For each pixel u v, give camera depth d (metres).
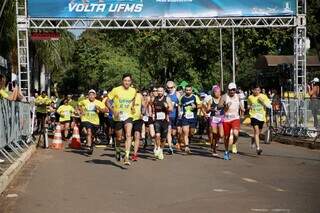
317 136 21.52
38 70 45.19
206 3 26.78
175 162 16.06
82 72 71.31
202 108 18.81
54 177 13.06
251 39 46.44
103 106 18.88
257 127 18.66
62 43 46.00
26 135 20.38
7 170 12.73
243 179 12.74
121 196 10.62
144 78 58.59
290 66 30.56
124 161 15.30
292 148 21.02
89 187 11.62
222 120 17.08
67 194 10.83
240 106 17.64
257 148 18.38
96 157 17.47
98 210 9.36
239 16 26.86
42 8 26.22
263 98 18.61
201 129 23.86
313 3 42.66
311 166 15.21
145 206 9.68
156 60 53.62
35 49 41.09
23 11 28.98
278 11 26.75
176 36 51.16
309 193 10.91
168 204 9.84
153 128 17.17
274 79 38.25
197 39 49.41
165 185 11.87
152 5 26.61
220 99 17.17
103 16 26.47
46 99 26.47
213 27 27.09
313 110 23.14
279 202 9.99
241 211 9.21
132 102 14.94
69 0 26.31
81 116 18.95
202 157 17.47
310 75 42.38
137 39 52.62
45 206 9.70
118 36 59.88
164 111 16.88
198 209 9.40
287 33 45.00
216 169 14.51
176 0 26.64
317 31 43.06
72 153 18.83
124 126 15.09
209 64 52.06
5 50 32.03
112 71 60.62
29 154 17.23
